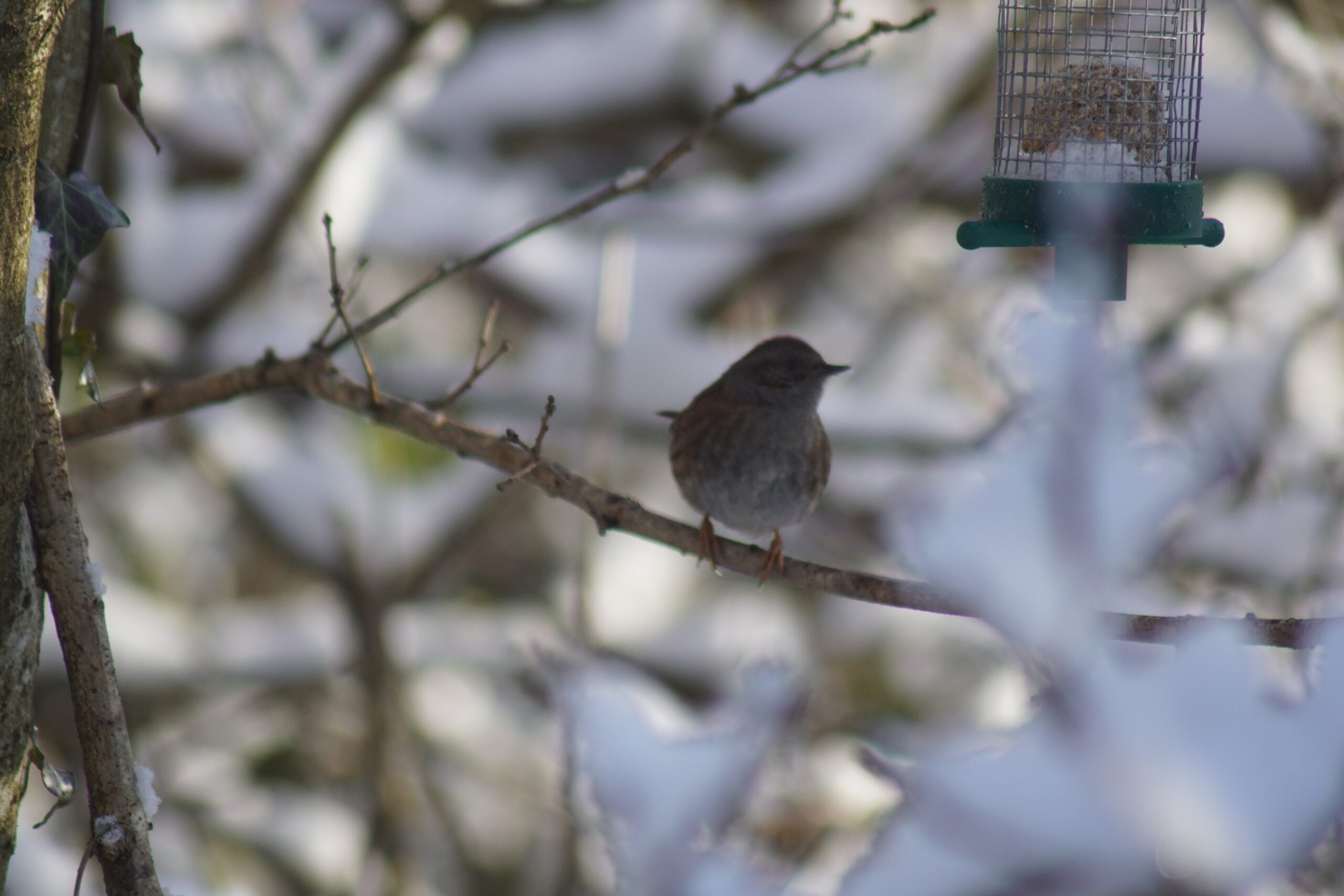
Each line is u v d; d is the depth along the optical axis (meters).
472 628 14.45
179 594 15.03
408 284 14.72
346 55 12.77
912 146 13.31
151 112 12.73
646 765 3.83
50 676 11.82
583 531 10.84
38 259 4.90
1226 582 10.31
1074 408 2.71
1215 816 2.49
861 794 9.66
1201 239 6.70
